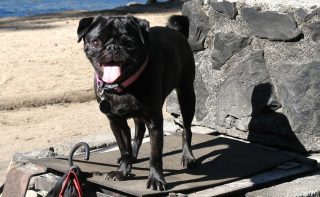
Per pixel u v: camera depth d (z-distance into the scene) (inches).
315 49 65.9
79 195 57.0
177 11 249.8
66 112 102.3
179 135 74.2
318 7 65.0
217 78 74.9
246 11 70.8
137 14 242.4
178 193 56.7
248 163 64.1
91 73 132.0
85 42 55.3
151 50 57.2
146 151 68.9
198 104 77.5
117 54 52.9
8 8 345.7
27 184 61.5
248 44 71.4
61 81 122.6
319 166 64.5
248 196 57.4
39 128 92.0
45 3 388.2
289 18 67.0
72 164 60.6
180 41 63.9
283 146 69.6
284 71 68.3
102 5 374.6
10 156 79.7
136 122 65.6
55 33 195.0
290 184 58.9
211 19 75.0
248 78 71.2
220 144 70.3
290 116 68.4
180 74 63.0
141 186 57.6
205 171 62.2
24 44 172.4
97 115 100.0
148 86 56.1
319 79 65.5
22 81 122.4
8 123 95.0
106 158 66.5
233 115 73.4
